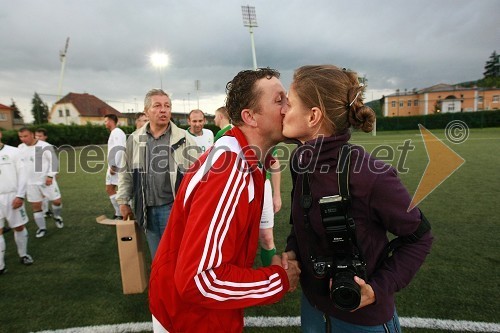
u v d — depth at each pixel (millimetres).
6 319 2414
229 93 988
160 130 2639
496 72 77250
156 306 1018
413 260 915
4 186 3258
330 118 905
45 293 2791
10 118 44344
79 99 47562
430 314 2246
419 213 900
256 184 924
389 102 61594
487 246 3400
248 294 822
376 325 982
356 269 890
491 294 2480
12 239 4355
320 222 955
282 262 1022
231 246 829
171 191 2578
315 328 1159
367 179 864
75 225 4887
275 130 963
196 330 961
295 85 935
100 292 2789
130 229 2459
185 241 813
